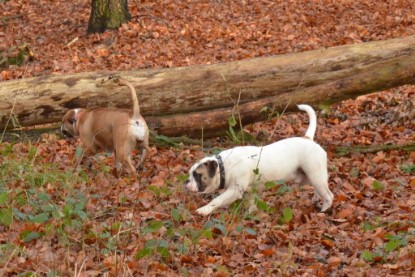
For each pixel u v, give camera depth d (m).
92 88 13.07
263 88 13.13
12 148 12.57
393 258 8.12
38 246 8.41
